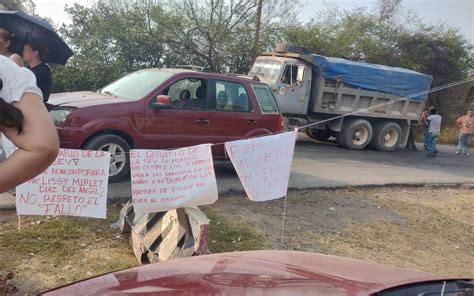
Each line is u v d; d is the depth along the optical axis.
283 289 2.20
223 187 8.04
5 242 5.03
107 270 4.71
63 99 7.43
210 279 2.34
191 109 7.89
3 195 6.39
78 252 5.06
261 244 5.93
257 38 20.83
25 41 5.67
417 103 17.02
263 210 7.31
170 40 19.62
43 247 5.03
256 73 15.45
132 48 18.92
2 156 4.42
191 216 4.76
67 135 6.81
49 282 4.34
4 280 4.29
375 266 2.77
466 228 8.13
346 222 7.43
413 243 7.04
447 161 15.59
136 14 19.28
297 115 15.21
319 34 24.27
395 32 26.52
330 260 2.85
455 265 6.44
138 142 7.44
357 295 2.14
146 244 4.93
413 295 2.26
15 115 1.60
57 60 6.13
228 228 6.26
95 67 18.05
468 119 17.64
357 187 9.53
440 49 26.28
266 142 5.03
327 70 15.12
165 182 4.72
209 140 8.08
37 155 1.61
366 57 25.14
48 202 4.32
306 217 7.34
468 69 26.94
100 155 4.39
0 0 19.23
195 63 20.31
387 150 16.56
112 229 5.76
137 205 4.64
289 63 14.77
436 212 8.77
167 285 2.28
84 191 4.39
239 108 8.41
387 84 16.19
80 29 18.69
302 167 11.07
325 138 17.55
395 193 9.64
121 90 8.02
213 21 20.36
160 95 7.57
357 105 15.93
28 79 1.72
